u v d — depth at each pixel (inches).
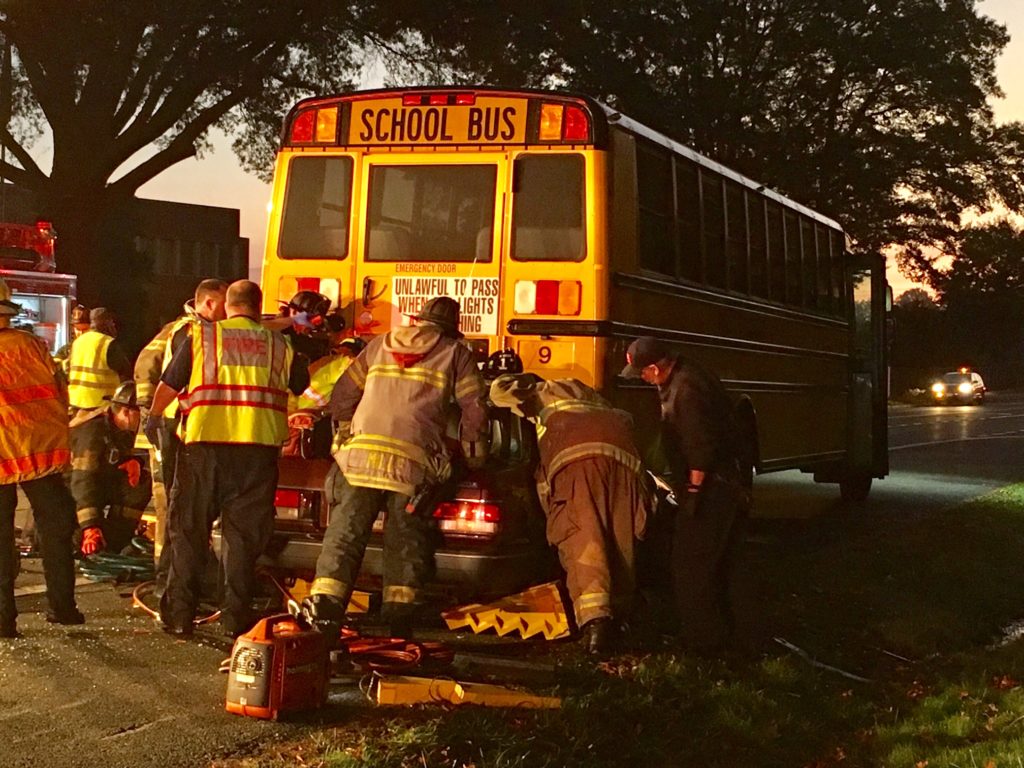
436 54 999.6
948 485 708.7
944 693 268.4
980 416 1574.8
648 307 362.0
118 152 964.6
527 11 970.7
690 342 392.8
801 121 1507.1
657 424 370.6
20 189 1440.7
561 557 266.4
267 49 962.7
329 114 359.6
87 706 221.0
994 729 244.2
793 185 1460.4
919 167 1558.8
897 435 1182.3
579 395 273.1
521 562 261.7
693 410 275.0
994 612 380.2
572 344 334.6
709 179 418.3
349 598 247.4
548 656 270.7
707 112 1400.1
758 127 1470.2
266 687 212.7
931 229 1643.7
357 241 354.6
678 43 1312.7
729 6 1396.4
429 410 246.5
